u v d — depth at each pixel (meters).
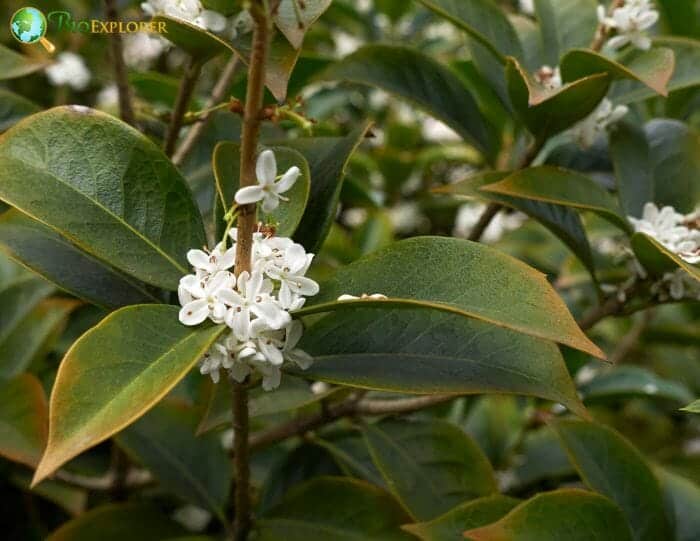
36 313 0.46
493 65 0.44
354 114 0.83
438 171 0.87
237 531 0.39
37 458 0.39
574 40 0.45
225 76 0.43
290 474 0.44
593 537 0.35
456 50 0.80
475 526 0.35
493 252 0.31
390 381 0.33
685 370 0.71
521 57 0.43
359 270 0.33
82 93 0.73
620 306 0.40
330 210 0.34
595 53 0.38
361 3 0.85
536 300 0.30
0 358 0.45
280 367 0.33
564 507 0.34
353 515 0.39
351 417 0.42
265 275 0.31
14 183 0.32
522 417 0.55
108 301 0.34
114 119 0.34
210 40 0.36
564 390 0.33
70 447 0.28
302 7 0.32
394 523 0.39
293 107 0.32
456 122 0.44
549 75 0.40
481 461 0.40
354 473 0.43
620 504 0.38
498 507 0.35
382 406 0.41
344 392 0.42
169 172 0.34
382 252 0.33
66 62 0.63
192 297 0.31
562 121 0.40
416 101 0.43
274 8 0.30
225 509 0.44
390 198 0.78
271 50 0.31
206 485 0.44
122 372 0.29
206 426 0.38
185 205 0.34
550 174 0.38
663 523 0.38
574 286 0.54
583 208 0.38
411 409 0.41
